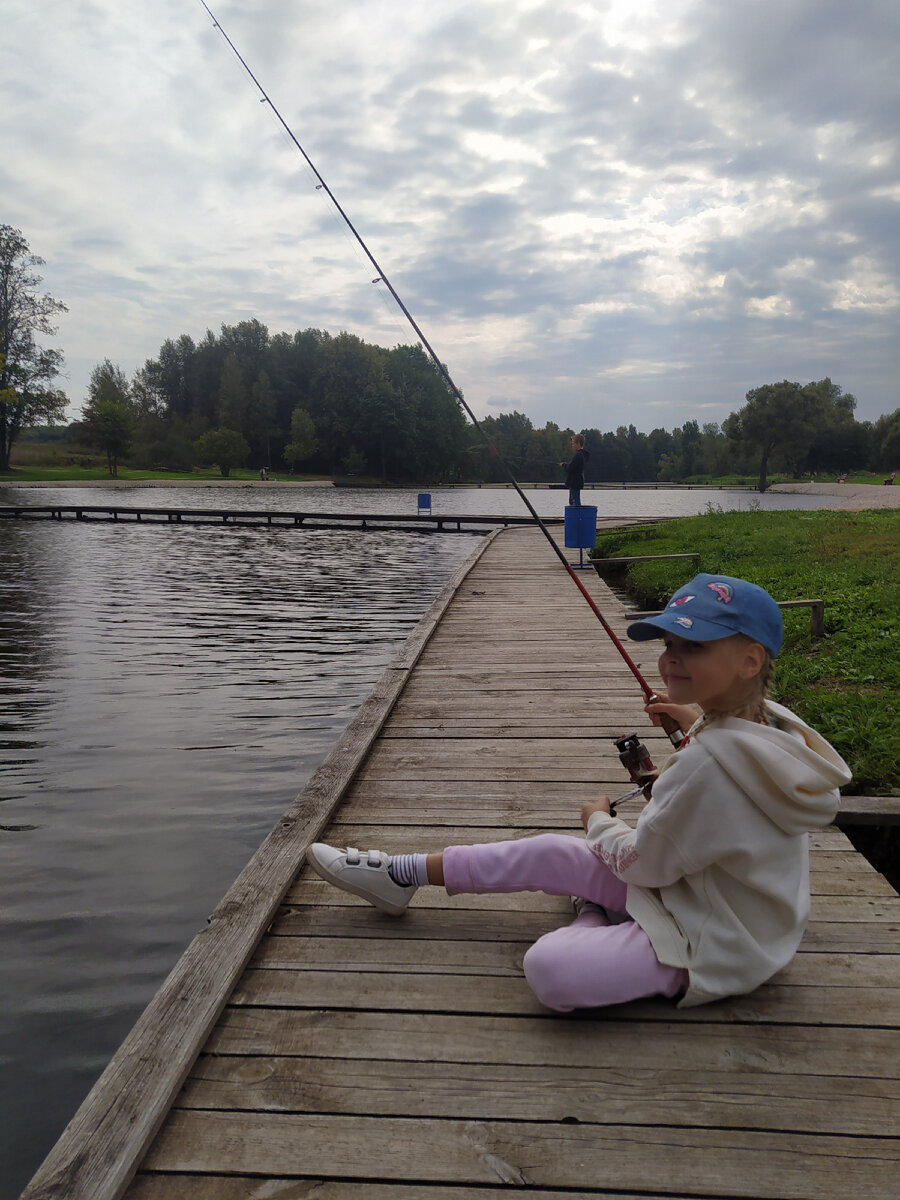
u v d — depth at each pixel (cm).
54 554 1805
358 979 209
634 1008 195
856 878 262
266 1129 160
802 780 168
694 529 1517
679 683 179
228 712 605
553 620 759
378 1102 167
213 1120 162
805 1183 147
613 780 350
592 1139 157
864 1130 159
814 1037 185
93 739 537
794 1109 164
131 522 2819
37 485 5756
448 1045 183
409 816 312
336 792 323
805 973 208
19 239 5794
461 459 9769
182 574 1478
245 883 249
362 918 239
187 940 303
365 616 1048
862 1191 146
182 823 406
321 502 4406
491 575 1112
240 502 4209
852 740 392
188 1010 188
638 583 1038
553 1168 151
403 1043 184
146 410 9906
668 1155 153
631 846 185
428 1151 155
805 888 186
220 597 1202
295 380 9706
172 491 5669
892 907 242
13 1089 227
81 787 453
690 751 176
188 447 8988
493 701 478
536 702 475
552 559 1316
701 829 173
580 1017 193
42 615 1028
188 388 10069
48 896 334
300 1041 185
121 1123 155
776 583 851
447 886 222
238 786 457
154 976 281
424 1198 145
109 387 8506
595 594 930
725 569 983
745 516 1758
